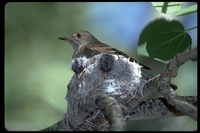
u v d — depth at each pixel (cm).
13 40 1500
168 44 832
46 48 1502
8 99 1436
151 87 821
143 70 1054
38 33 1513
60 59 1488
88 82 939
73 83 957
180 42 829
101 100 776
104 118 891
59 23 1527
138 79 932
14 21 1509
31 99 1427
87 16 1539
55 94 1427
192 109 709
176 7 757
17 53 1489
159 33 834
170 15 757
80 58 994
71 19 1531
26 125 1404
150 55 839
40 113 1415
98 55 986
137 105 889
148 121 1370
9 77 1453
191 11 732
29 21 1516
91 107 841
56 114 1409
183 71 1391
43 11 1525
